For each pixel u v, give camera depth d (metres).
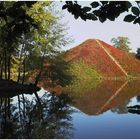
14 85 28.66
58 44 30.47
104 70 61.69
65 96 25.14
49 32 29.59
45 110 16.94
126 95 27.77
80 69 56.28
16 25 4.76
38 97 23.86
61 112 16.41
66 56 32.09
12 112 15.97
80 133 11.30
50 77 31.58
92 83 46.81
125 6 4.42
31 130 11.36
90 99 23.52
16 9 4.63
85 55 63.47
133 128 12.48
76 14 4.62
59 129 11.78
